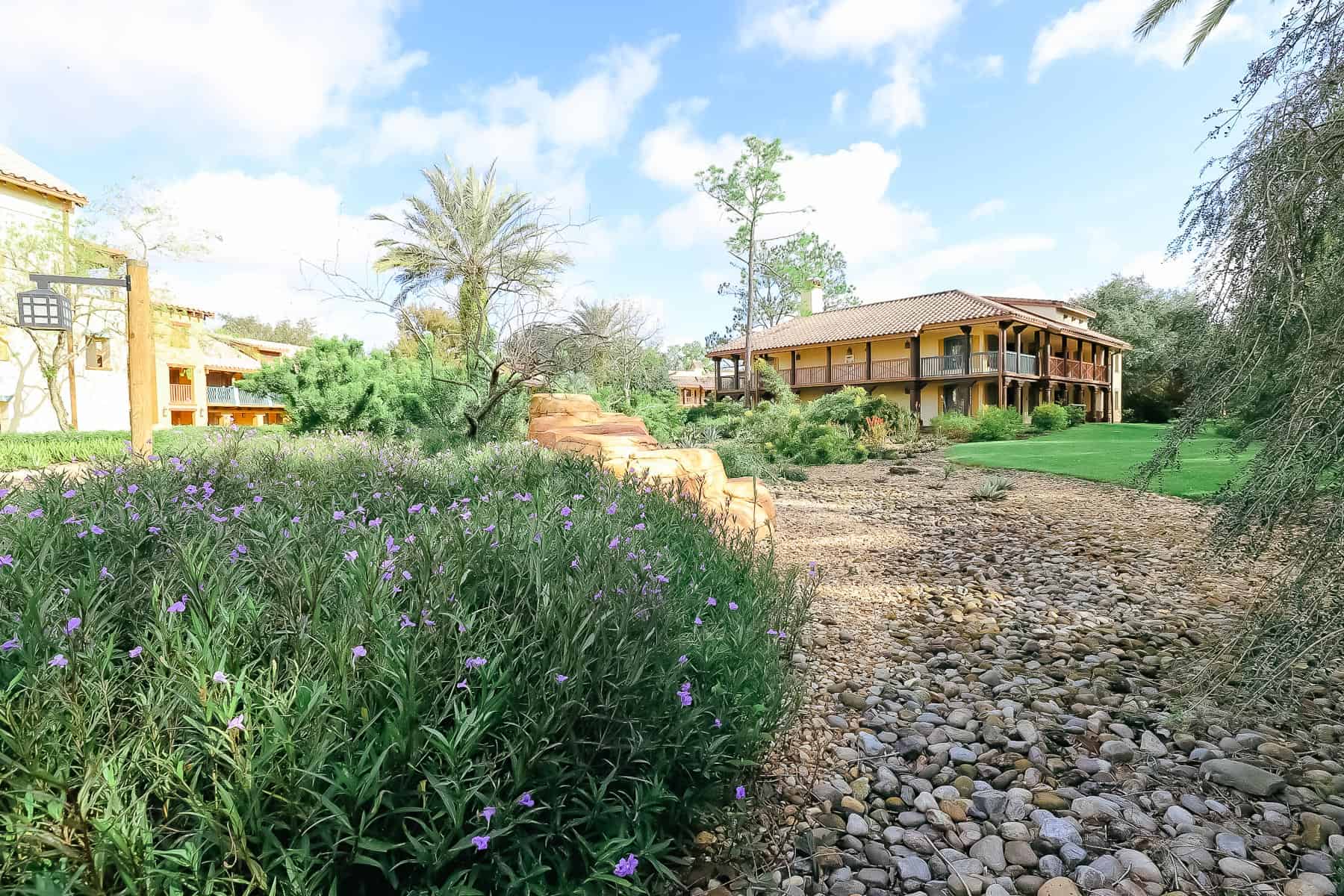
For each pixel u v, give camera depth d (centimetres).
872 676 329
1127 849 188
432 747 131
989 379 2836
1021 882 177
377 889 129
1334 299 243
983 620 406
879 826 207
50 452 1321
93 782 109
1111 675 310
